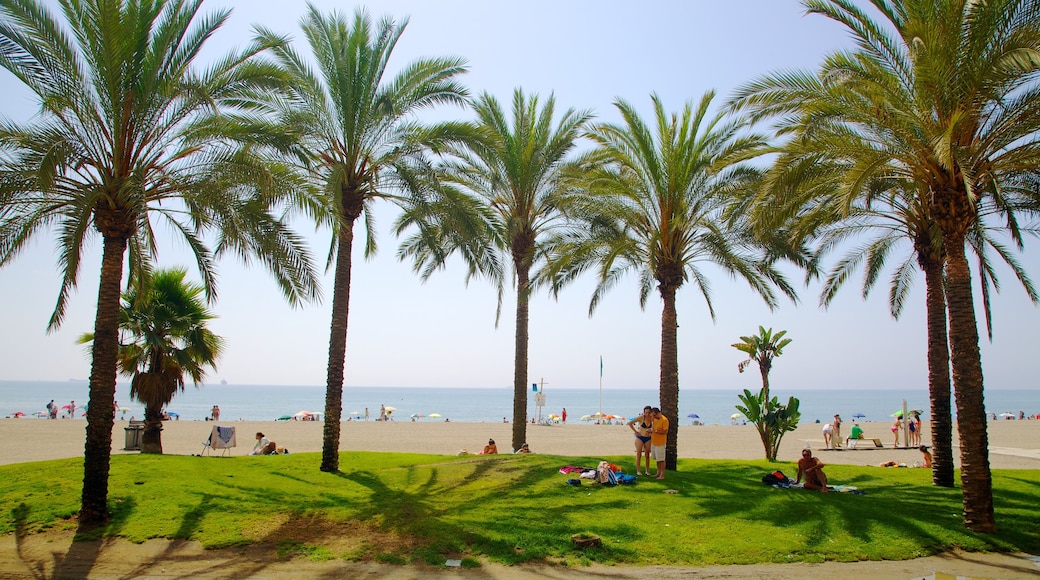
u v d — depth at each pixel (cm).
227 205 1237
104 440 1124
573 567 936
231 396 17362
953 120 1041
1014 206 1479
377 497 1298
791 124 1273
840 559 978
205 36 1255
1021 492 1409
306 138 1622
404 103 1673
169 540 1032
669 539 1041
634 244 1764
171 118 1227
